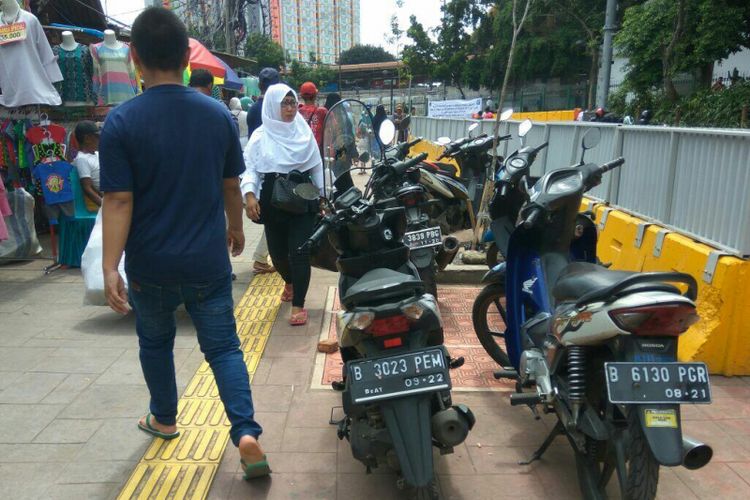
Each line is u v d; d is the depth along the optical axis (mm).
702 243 4152
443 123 14852
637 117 18156
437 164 7332
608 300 2336
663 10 18391
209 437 3264
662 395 2166
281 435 3312
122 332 4777
